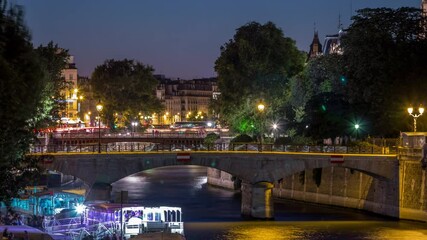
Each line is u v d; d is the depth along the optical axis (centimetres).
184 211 11681
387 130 12712
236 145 11575
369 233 9719
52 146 10700
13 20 5578
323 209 12044
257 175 11075
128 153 10562
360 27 13212
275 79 16675
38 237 6794
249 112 16638
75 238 8062
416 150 10662
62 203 9262
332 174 12475
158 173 19775
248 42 16625
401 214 10844
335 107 13575
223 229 9962
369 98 12762
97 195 10375
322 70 16562
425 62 12650
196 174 19438
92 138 17950
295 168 11150
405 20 13175
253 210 10962
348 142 12656
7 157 5525
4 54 5400
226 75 16838
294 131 15100
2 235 6531
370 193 11606
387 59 12681
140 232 8119
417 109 12419
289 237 9425
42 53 14925
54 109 14850
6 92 5134
